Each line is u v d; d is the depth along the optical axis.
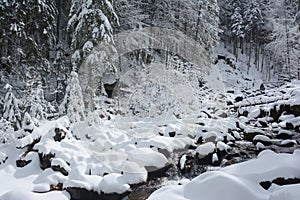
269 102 9.75
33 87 7.39
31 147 5.61
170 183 4.55
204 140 6.21
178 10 14.69
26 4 8.20
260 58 31.62
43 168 4.96
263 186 3.01
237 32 28.28
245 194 2.73
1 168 5.12
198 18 14.90
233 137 6.50
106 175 4.05
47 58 9.29
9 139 5.90
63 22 13.04
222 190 2.80
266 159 3.45
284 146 6.10
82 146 5.28
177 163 5.16
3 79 7.81
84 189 3.82
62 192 3.85
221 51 29.62
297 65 19.03
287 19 19.36
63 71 9.05
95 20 8.88
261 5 29.56
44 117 6.89
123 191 3.83
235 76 25.44
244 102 10.55
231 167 3.40
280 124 7.65
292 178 3.04
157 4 13.68
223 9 30.06
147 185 4.36
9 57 7.84
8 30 7.80
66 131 5.62
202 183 2.94
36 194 3.54
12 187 4.42
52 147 5.07
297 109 7.90
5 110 6.33
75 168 4.36
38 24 8.77
